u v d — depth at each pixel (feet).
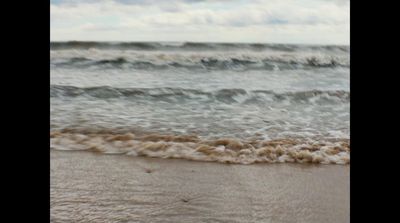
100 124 17.81
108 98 22.56
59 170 13.24
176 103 21.94
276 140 15.94
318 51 38.93
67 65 32.35
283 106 21.88
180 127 17.57
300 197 11.48
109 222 9.87
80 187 11.95
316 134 16.90
